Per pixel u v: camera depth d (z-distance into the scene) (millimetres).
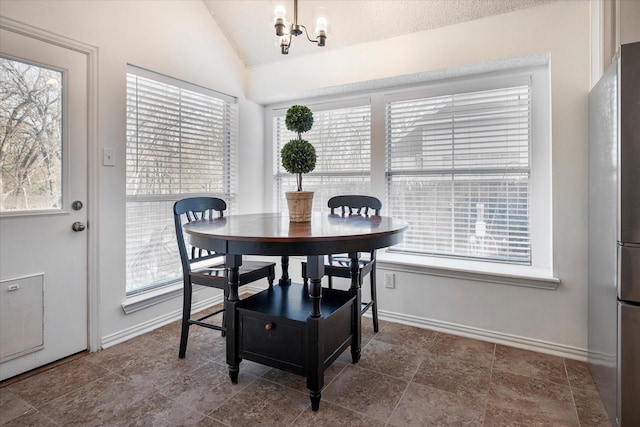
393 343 2346
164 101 2643
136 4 2377
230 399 1710
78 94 2086
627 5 1782
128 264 2465
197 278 2066
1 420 1533
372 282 2502
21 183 1873
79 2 2068
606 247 1627
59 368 1976
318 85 2959
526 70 2443
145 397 1719
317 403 1623
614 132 1482
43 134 1949
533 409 1635
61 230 2033
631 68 1368
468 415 1593
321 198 3295
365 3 2504
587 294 2078
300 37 2854
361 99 3055
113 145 2256
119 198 2301
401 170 2912
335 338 1808
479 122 2613
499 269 2408
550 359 2121
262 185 3568
